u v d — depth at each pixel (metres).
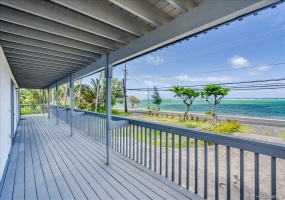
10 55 3.78
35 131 7.25
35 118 11.74
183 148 6.18
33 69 5.44
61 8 2.13
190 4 1.88
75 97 24.02
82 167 3.41
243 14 1.52
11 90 5.44
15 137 6.14
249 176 3.71
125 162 3.66
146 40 2.49
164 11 2.16
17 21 2.19
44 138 5.97
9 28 2.48
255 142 1.66
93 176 3.00
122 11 2.24
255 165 1.70
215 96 9.29
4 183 2.78
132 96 36.62
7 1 1.80
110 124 3.60
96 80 21.45
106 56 3.61
